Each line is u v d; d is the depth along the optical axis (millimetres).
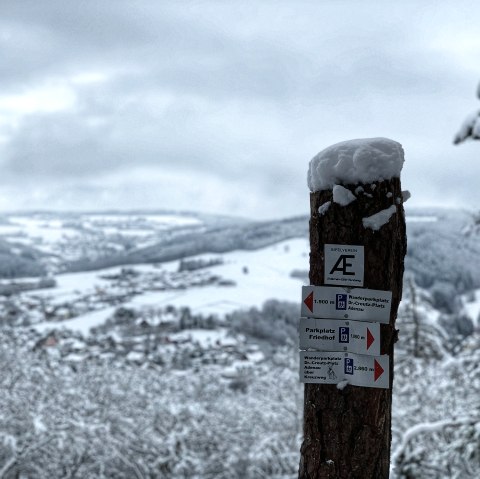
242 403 21625
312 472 2867
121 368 23984
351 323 2811
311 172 2947
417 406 14906
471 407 13438
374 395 2789
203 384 23984
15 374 17453
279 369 20766
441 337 20938
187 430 17031
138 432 16906
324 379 2826
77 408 16328
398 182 2867
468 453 7684
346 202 2811
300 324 2859
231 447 17703
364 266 2809
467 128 5266
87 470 15227
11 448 13812
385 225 2801
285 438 17719
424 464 7945
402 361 18625
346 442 2799
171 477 16875
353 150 2836
